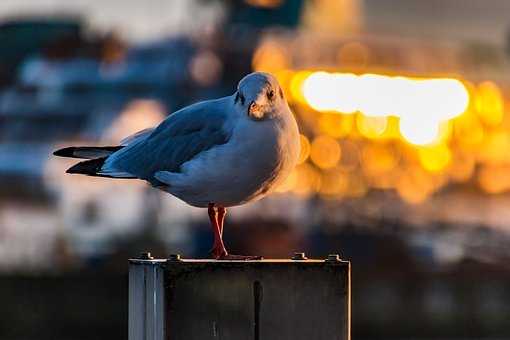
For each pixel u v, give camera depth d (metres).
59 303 33.88
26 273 35.56
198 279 5.72
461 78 50.03
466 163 49.69
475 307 37.84
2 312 33.50
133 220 41.62
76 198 43.72
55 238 40.53
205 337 5.73
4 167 45.16
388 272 38.84
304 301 5.81
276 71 45.31
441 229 44.78
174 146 7.39
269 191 7.21
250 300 5.77
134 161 7.60
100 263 38.91
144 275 5.96
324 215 42.62
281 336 5.79
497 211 47.53
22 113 46.94
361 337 36.56
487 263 40.66
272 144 6.92
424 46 49.88
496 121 50.66
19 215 43.09
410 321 37.03
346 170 45.72
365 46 48.41
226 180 7.05
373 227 43.50
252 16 46.62
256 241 39.31
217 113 7.31
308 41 47.16
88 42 48.16
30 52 48.31
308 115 45.78
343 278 5.84
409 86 48.19
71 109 46.62
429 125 49.06
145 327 5.95
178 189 7.31
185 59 45.34
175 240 40.16
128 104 45.50
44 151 45.44
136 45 47.81
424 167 48.59
